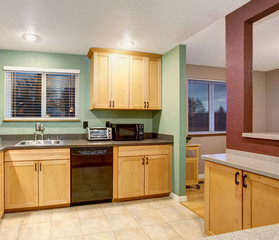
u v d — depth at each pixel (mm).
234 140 2170
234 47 2166
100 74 3281
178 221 2539
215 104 4633
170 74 3371
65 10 2137
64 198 2859
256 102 5098
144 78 3514
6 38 2842
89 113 3619
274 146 1771
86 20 2352
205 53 3637
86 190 2936
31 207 2764
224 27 2619
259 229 683
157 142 3221
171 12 2182
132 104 3438
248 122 2082
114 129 3375
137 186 3148
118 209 2863
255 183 1587
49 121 3426
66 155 2861
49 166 2803
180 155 3148
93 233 2262
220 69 4617
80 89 3578
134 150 3127
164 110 3562
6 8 2088
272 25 2613
